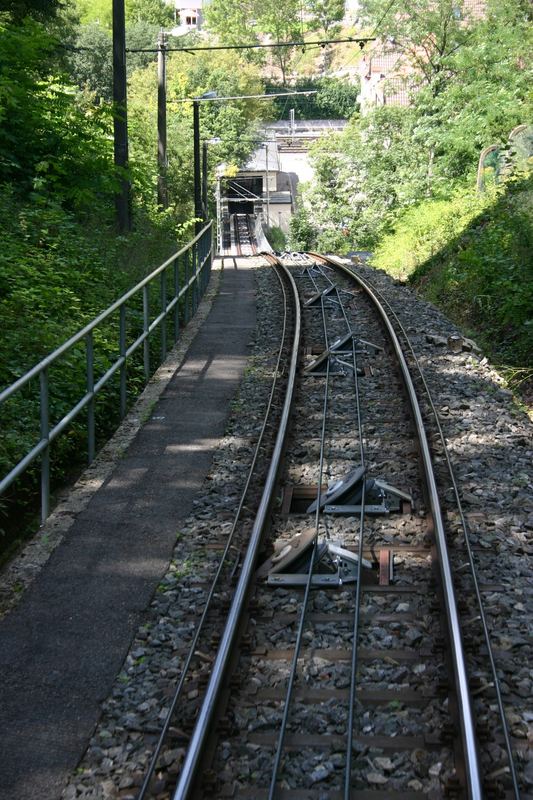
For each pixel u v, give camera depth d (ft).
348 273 77.46
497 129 108.58
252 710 16.49
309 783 14.67
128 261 55.16
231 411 35.37
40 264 42.96
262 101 283.38
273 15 446.60
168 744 15.56
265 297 66.59
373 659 18.15
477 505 25.79
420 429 30.09
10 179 57.26
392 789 14.52
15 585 21.11
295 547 22.31
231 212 290.97
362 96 293.43
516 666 17.74
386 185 153.38
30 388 30.17
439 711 16.33
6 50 57.31
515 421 34.42
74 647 18.52
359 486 26.45
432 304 62.75
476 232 75.10
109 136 76.84
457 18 131.13
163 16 371.35
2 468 26.50
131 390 38.17
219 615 19.74
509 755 14.80
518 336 49.83
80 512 25.32
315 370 42.14
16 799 14.30
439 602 20.16
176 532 24.14
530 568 22.03
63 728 15.97
